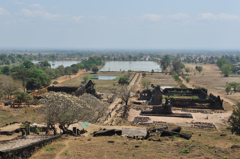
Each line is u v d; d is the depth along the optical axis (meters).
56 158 23.20
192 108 94.56
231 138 33.00
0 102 90.25
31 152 24.11
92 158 23.20
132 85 162.75
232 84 136.75
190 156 22.70
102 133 37.84
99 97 112.12
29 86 124.25
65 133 39.69
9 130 43.19
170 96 116.12
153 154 23.92
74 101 39.22
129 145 28.66
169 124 67.62
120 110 88.56
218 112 86.06
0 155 20.11
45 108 37.00
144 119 74.25
